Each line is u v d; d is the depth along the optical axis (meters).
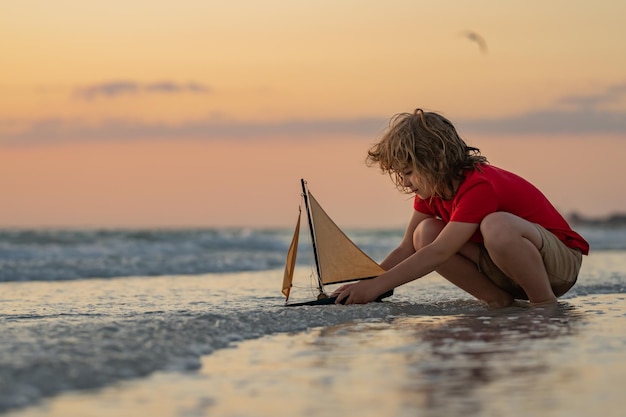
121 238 17.47
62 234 17.58
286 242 17.47
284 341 4.03
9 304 6.12
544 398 2.91
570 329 4.42
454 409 2.78
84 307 5.80
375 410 2.77
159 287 7.95
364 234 27.66
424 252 5.19
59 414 2.69
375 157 5.42
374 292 5.23
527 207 5.32
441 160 5.11
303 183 5.45
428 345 3.93
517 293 5.57
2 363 3.17
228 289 7.57
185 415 2.71
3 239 16.42
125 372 3.22
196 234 19.58
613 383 3.13
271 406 2.81
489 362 3.51
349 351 3.77
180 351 3.62
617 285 7.21
